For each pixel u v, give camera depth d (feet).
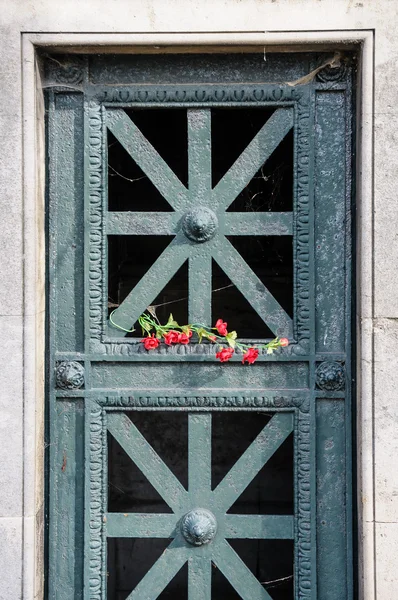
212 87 8.53
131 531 8.70
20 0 7.97
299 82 8.51
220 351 8.39
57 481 8.70
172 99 8.55
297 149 8.52
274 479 13.82
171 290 13.71
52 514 8.67
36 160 8.22
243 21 7.95
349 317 8.46
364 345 8.04
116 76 8.57
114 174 13.01
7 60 7.99
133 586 13.39
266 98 8.52
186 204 8.63
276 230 8.58
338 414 8.59
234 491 8.71
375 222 7.97
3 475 8.14
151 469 8.73
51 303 8.61
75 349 8.67
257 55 8.51
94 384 8.67
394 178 7.95
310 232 8.49
